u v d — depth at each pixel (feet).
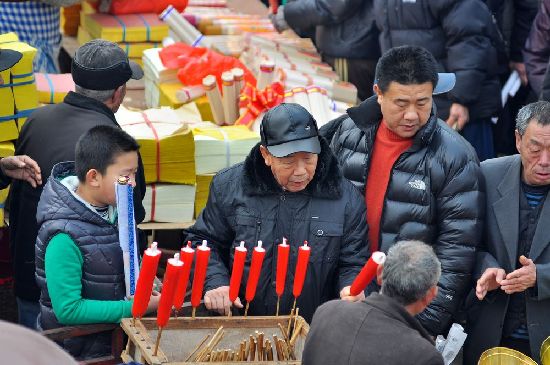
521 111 17.88
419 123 18.04
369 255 17.72
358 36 30.81
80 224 15.81
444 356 16.96
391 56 17.80
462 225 18.24
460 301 18.60
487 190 18.60
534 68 29.76
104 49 19.22
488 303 18.57
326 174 17.22
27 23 29.53
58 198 15.88
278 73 28.17
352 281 17.13
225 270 17.88
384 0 28.45
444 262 18.33
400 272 13.74
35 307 19.88
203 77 26.78
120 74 19.29
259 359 15.28
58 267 15.67
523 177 18.21
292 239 17.20
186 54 28.04
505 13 31.50
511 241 18.15
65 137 18.86
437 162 18.29
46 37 30.04
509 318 18.57
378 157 18.93
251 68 29.89
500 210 18.31
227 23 34.96
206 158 22.88
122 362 15.99
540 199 18.08
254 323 15.97
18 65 21.29
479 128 29.25
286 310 17.47
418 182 18.38
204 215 18.24
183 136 22.12
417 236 18.49
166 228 22.81
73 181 16.55
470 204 18.21
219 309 16.57
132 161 16.03
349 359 13.30
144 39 31.45
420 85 17.61
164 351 15.48
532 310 18.02
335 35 31.30
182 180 22.52
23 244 19.51
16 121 21.61
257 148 17.19
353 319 13.65
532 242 18.01
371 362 13.16
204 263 15.15
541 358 16.94
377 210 18.89
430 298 14.10
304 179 16.66
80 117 19.08
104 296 16.17
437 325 18.38
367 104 18.76
